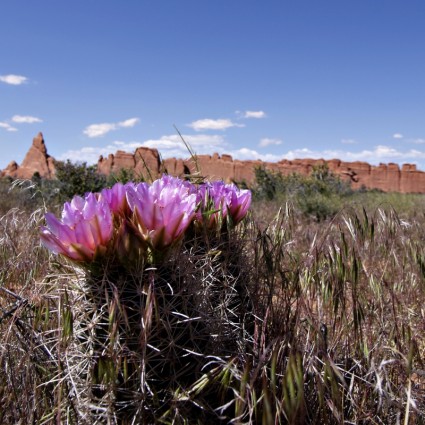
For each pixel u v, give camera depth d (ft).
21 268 6.41
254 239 5.38
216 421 3.85
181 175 5.41
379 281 5.56
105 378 3.53
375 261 6.56
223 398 3.68
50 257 5.51
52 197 23.49
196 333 3.97
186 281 4.04
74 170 27.89
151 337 3.70
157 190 4.25
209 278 4.53
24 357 4.33
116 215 4.04
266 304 4.91
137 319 3.75
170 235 3.79
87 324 3.79
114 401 3.61
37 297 4.81
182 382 3.89
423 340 5.47
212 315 4.24
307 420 4.07
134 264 3.74
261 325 4.60
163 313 3.80
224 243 4.73
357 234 5.40
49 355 4.33
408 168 203.92
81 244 3.66
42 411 4.16
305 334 4.90
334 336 4.96
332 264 5.04
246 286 4.80
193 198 3.95
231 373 3.66
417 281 6.25
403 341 4.82
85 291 3.83
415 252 6.12
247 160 165.68
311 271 5.07
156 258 3.83
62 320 3.93
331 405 3.76
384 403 4.07
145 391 3.71
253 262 5.24
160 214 3.77
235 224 4.92
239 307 4.72
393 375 4.75
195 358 3.91
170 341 3.76
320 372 4.41
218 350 4.08
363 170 203.92
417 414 4.32
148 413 3.69
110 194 4.10
